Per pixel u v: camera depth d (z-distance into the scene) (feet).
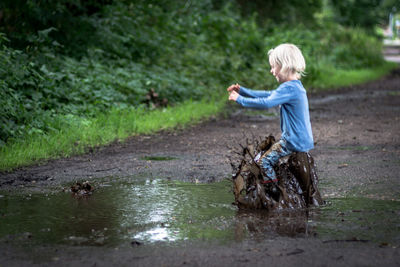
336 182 21.67
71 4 50.06
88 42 49.93
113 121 36.50
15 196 19.72
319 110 48.88
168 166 25.22
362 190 20.24
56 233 15.12
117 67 50.08
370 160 26.05
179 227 15.66
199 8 78.59
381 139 32.60
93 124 34.55
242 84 59.57
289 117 17.31
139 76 48.14
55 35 47.96
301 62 17.38
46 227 15.72
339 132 35.78
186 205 18.34
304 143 17.39
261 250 13.50
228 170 24.35
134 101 43.04
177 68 56.24
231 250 13.52
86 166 25.29
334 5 165.58
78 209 17.85
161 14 66.64
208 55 61.67
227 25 72.23
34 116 32.35
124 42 53.93
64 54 47.85
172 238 14.58
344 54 102.73
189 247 13.79
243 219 16.48
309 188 18.02
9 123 29.45
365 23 175.32
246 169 18.06
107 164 25.75
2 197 19.57
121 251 13.52
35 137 29.76
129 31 56.65
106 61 50.08
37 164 25.77
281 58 17.33
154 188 20.97
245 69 64.85
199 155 28.07
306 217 16.61
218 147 30.53
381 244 13.85
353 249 13.48
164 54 58.54
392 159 26.16
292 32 88.63
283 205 17.54
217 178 22.81
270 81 62.75
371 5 181.37
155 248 13.74
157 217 16.81
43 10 45.98
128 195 19.83
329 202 18.53
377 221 16.03
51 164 25.77
